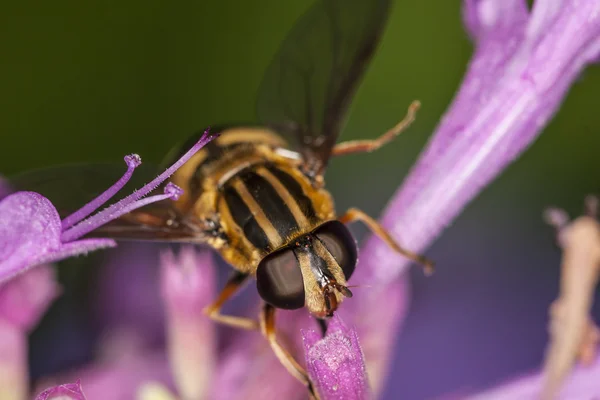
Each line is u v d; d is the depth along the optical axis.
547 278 0.11
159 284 0.10
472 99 0.08
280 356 0.08
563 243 0.09
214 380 0.09
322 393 0.08
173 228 0.08
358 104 0.12
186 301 0.09
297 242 0.08
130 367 0.10
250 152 0.09
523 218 0.11
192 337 0.09
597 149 0.11
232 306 0.09
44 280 0.09
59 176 0.08
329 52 0.09
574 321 0.09
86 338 0.10
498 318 0.11
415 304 0.11
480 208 0.11
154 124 0.12
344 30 0.09
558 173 0.11
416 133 0.11
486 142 0.08
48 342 0.10
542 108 0.08
